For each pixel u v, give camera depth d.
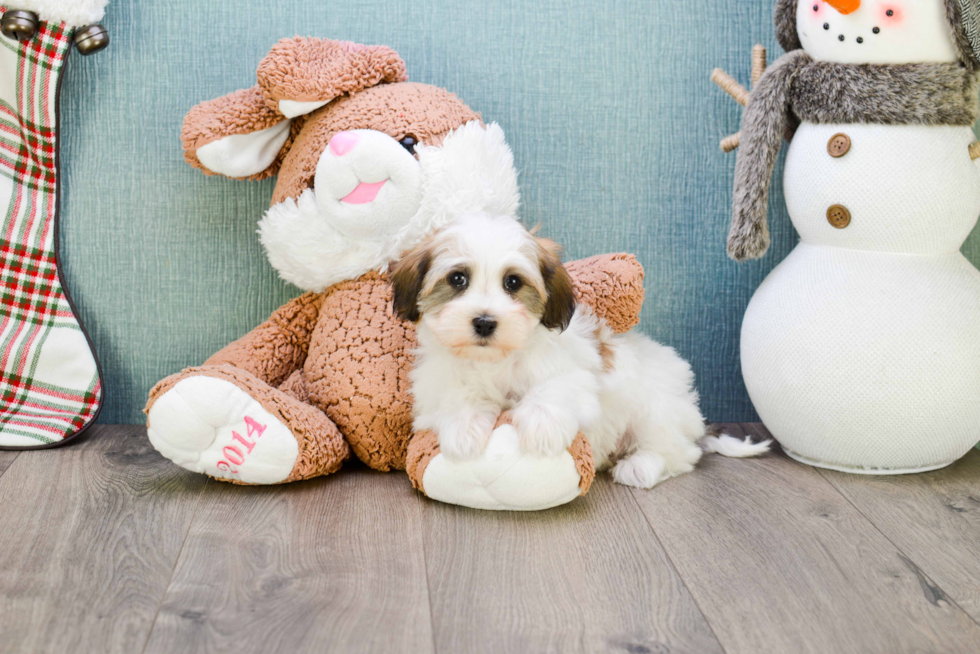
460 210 1.55
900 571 1.26
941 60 1.52
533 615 1.12
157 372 1.91
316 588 1.18
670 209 1.89
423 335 1.51
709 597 1.18
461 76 1.83
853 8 1.48
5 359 1.76
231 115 1.63
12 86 1.73
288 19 1.79
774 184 1.90
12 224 1.77
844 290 1.58
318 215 1.60
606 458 1.67
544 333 1.48
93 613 1.10
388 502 1.49
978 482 1.61
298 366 1.78
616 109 1.86
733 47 1.85
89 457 1.68
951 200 1.54
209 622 1.09
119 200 1.84
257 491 1.53
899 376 1.54
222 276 1.88
